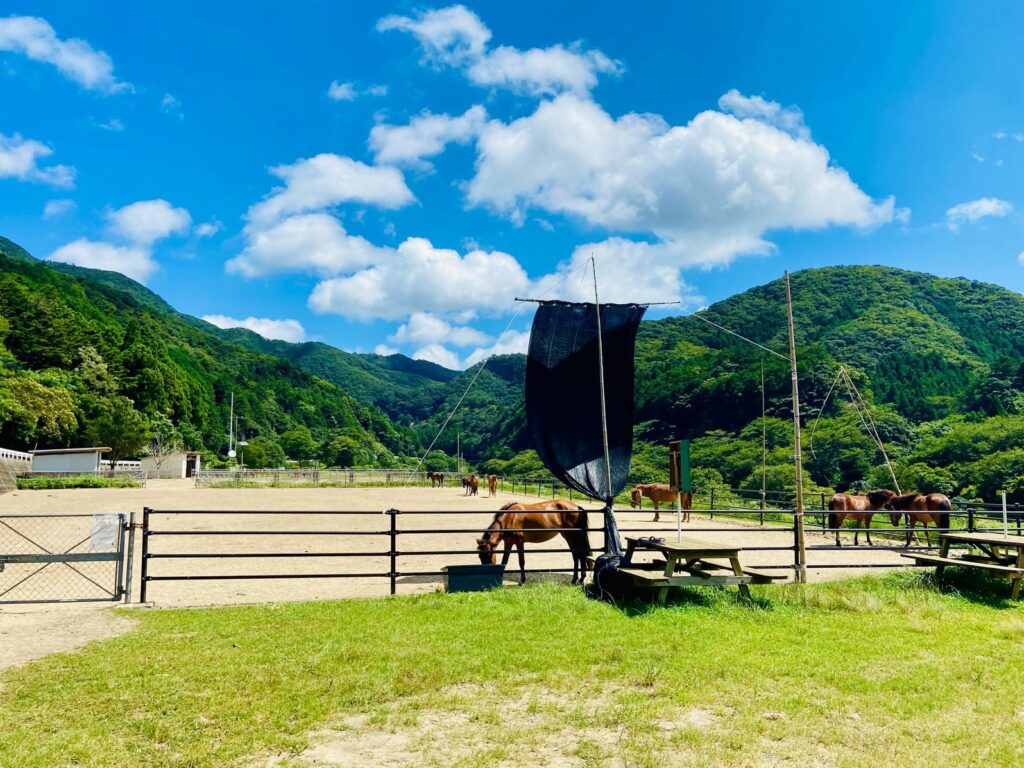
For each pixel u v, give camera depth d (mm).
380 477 56281
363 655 5988
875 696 5145
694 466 40125
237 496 33469
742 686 5363
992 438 30562
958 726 4613
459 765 3979
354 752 4160
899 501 14945
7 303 69875
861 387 45281
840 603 8297
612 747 4238
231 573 10805
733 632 6961
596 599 8406
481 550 9273
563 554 13641
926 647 6559
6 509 23359
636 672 5656
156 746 4203
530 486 42438
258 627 6926
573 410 9766
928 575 9789
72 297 91188
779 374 47438
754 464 36438
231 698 4953
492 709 4863
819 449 36062
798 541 9570
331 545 14398
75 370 69938
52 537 15977
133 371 79188
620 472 9664
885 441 37062
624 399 10055
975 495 27781
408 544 14734
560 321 9984
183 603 8289
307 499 31484
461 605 7906
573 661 5922
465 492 38125
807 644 6562
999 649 6504
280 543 14711
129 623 7098
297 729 4477
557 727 4559
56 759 3969
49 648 6180
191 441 84312
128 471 48875
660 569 8969
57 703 4820
